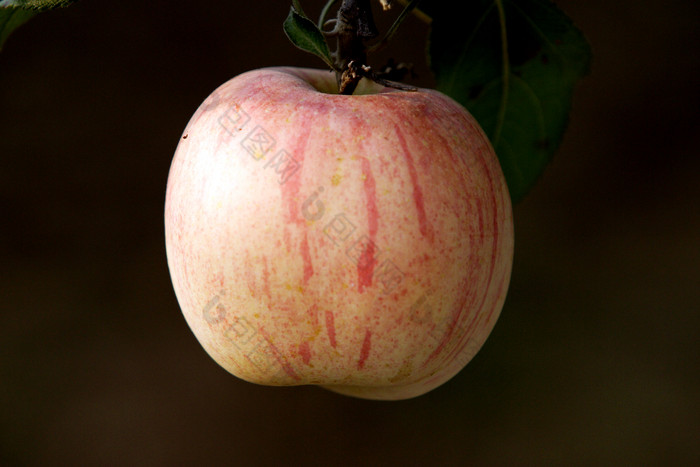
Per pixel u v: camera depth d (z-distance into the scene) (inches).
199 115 23.1
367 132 22.3
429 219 22.3
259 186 22.3
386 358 22.7
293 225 22.2
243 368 23.1
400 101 22.7
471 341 23.3
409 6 22.8
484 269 22.9
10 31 24.5
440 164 22.5
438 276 22.4
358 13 22.7
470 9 24.4
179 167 22.9
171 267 23.3
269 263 22.3
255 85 22.9
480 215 22.7
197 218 22.6
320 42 22.7
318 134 22.3
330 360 22.8
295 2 22.6
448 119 22.8
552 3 24.3
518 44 24.5
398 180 22.3
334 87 23.8
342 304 22.4
